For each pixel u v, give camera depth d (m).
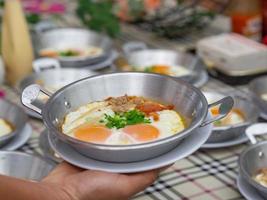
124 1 1.22
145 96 0.54
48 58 0.93
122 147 0.43
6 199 0.41
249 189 0.58
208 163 0.66
